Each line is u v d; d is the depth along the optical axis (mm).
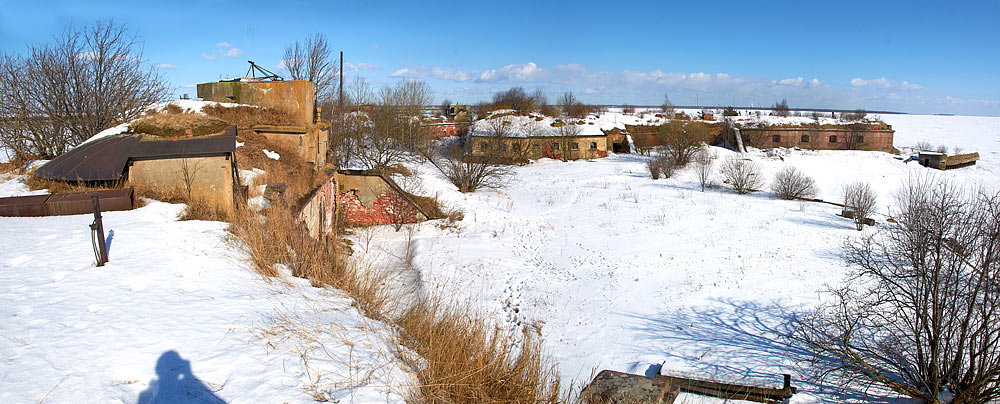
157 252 8391
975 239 9641
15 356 4949
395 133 37281
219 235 9758
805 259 18406
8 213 10141
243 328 6059
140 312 6188
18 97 16984
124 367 4977
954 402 9219
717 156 47000
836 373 10484
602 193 33500
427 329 6961
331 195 19750
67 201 10375
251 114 17094
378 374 5465
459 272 16266
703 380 9914
